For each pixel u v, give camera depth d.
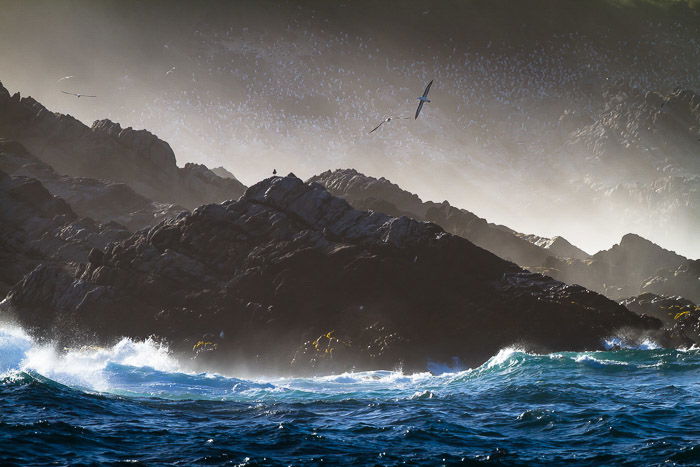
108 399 39.25
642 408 38.03
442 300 62.00
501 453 30.45
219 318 62.00
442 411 38.28
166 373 49.06
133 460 28.56
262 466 28.39
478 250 65.50
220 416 36.84
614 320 61.47
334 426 34.72
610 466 28.95
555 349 59.78
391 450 30.73
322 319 61.25
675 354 55.03
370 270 63.03
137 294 64.25
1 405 35.66
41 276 65.31
